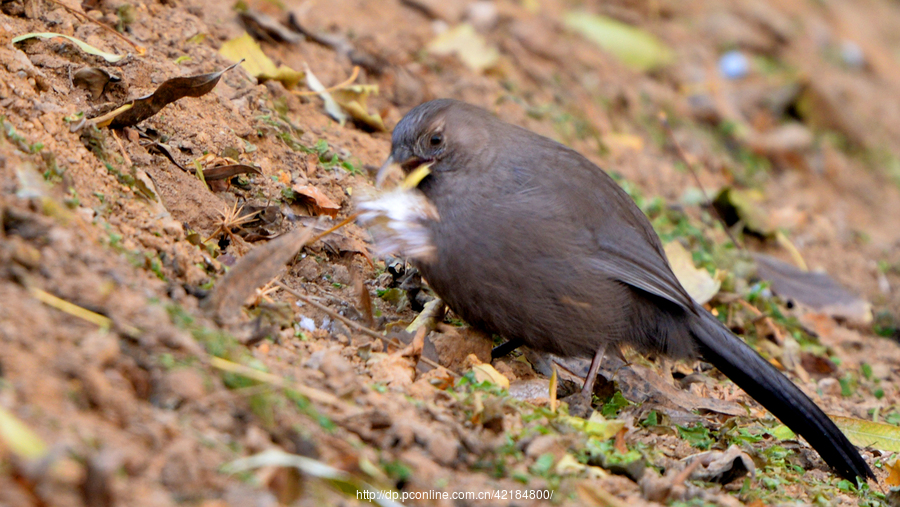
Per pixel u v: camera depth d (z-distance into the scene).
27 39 8.67
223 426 5.24
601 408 8.30
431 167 8.43
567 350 8.48
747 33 21.11
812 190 17.23
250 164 9.22
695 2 21.78
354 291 8.46
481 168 8.39
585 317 8.35
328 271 8.66
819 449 8.41
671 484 6.23
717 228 13.77
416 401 6.53
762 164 17.45
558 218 8.20
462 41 14.85
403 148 8.57
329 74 12.29
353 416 5.88
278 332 6.87
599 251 8.43
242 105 9.99
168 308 6.03
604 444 6.91
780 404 8.59
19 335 5.07
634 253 8.58
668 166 15.13
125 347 5.48
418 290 9.00
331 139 11.01
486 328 8.44
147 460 4.69
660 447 7.56
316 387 6.14
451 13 16.19
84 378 4.98
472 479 5.74
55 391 4.84
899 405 10.42
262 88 10.70
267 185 9.23
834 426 8.35
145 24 10.42
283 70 11.14
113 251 6.45
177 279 6.90
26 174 6.22
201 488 4.68
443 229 8.24
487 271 8.09
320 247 8.84
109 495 4.18
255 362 5.94
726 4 22.27
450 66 14.39
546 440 6.36
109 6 10.17
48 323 5.28
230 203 8.71
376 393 6.43
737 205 13.76
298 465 4.96
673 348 8.88
